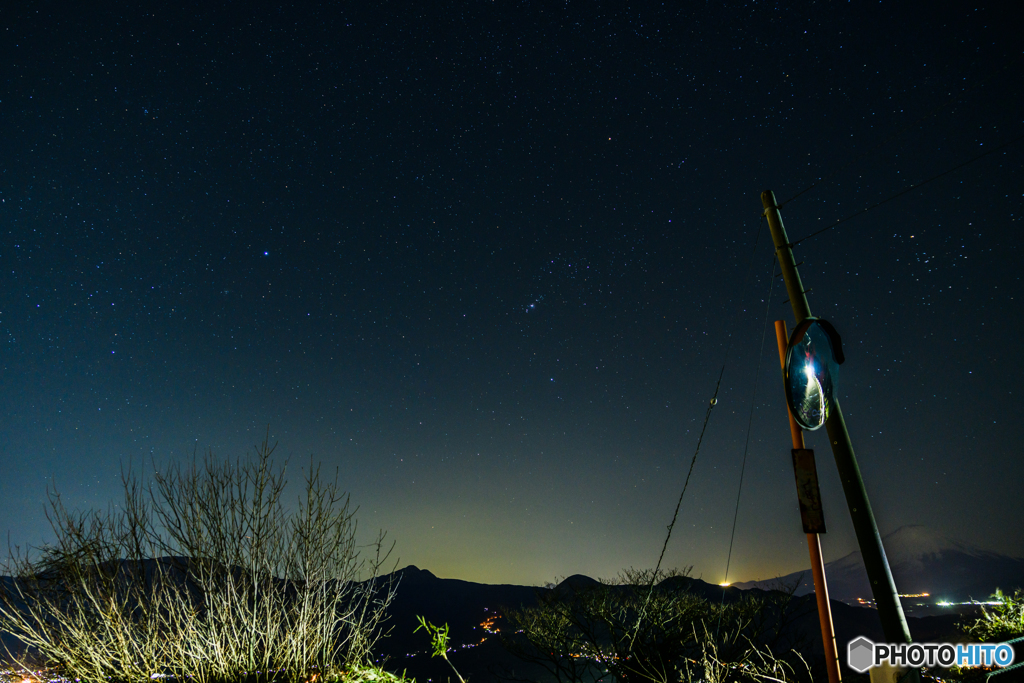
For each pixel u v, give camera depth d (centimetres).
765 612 1105
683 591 1239
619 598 1256
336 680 497
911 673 457
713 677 720
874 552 489
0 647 483
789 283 586
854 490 506
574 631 1215
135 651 484
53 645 482
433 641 507
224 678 468
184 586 514
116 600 492
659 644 1016
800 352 502
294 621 511
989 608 863
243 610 509
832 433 526
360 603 544
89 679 469
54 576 505
